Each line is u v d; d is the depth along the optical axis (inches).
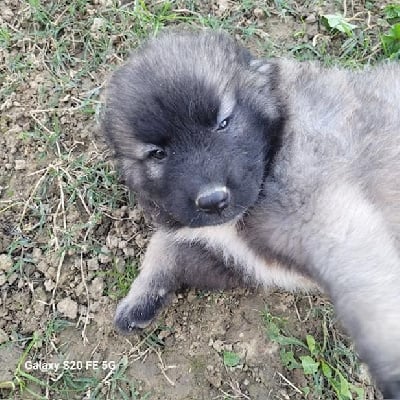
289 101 15.2
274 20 21.1
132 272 18.1
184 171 13.9
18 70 20.0
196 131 14.0
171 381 16.9
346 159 14.5
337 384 16.7
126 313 17.3
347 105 15.3
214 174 13.8
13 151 19.1
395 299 13.1
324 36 20.7
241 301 17.5
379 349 12.9
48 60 20.2
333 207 13.8
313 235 13.9
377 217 13.8
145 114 14.0
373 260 13.3
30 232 18.4
